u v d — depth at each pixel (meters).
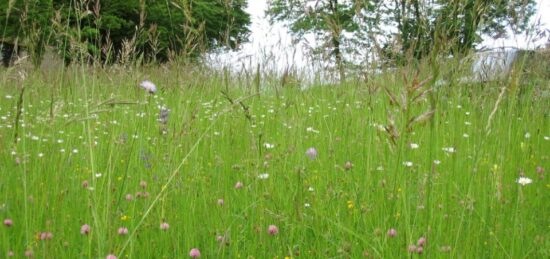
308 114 5.42
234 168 3.87
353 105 5.02
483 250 2.69
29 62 3.81
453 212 3.05
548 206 3.54
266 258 2.81
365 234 2.89
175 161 3.60
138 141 4.39
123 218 2.95
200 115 5.47
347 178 3.58
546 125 5.16
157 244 2.83
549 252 2.79
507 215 3.06
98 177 3.44
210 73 5.99
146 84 3.20
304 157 3.98
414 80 2.12
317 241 2.86
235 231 3.00
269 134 4.98
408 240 2.46
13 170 3.44
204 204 3.15
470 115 4.61
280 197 3.34
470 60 3.26
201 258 2.79
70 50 4.02
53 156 3.75
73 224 2.99
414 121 2.17
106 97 5.13
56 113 3.31
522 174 3.56
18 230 2.88
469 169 3.52
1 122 5.37
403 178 2.78
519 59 3.46
